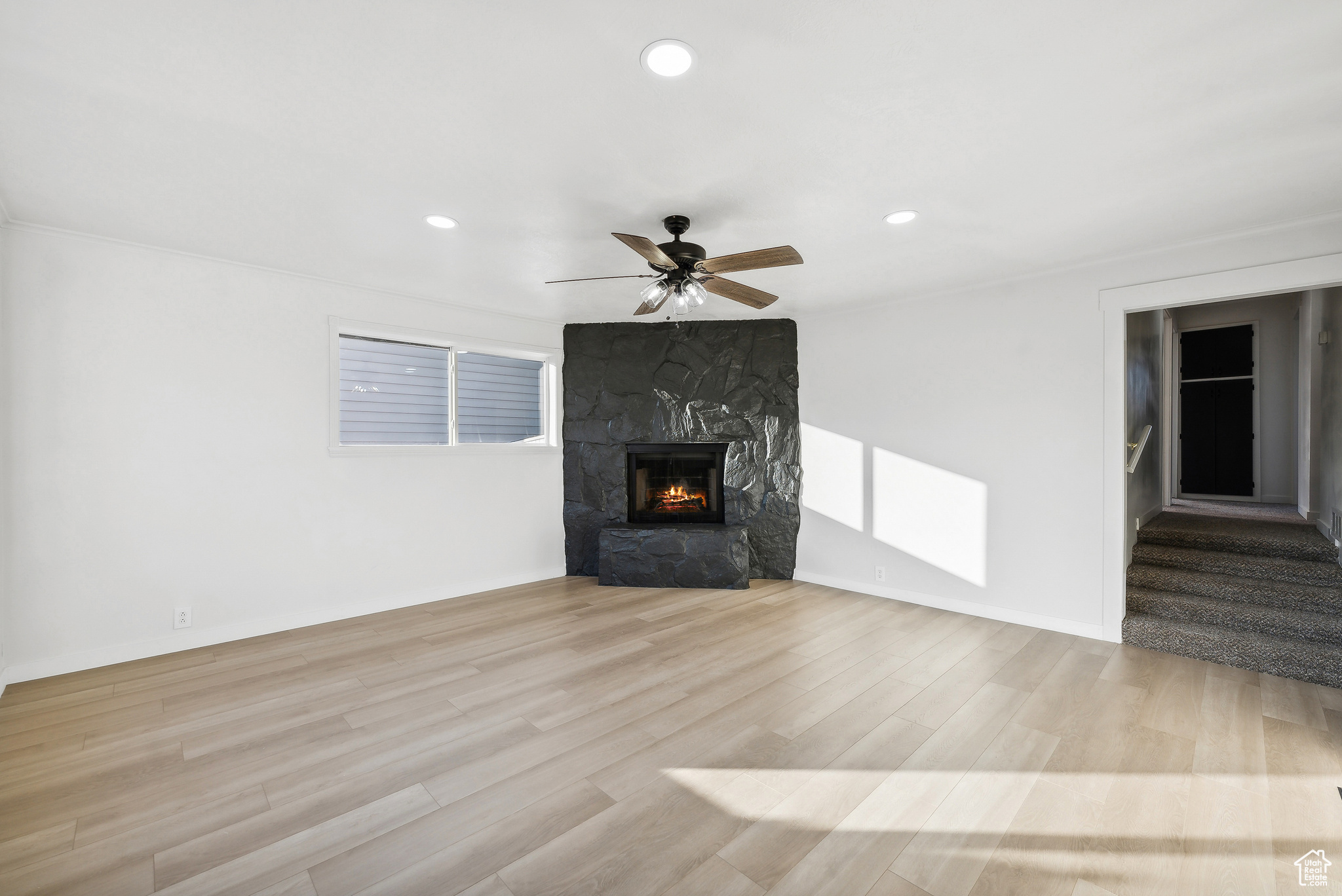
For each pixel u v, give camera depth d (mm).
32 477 3143
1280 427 6602
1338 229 2975
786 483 5301
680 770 2273
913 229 3146
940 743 2467
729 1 1514
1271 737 2506
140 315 3439
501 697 2916
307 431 4039
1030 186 2639
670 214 2922
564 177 2531
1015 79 1864
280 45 1688
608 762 2326
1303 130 2164
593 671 3246
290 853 1811
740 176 2529
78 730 2578
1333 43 1671
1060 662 3355
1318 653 3078
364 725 2633
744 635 3830
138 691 2982
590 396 5453
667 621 4133
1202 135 2205
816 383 5195
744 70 1812
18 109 2012
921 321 4547
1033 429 3996
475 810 2027
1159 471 6094
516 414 5484
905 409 4637
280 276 3930
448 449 4742
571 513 5461
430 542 4645
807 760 2342
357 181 2572
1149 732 2555
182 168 2451
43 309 3168
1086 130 2168
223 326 3715
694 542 5016
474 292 4414
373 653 3514
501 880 1695
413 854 1807
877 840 1878
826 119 2094
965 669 3266
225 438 3725
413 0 1507
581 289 4340
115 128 2139
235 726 2623
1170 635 3486
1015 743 2467
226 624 3730
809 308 4938
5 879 1692
